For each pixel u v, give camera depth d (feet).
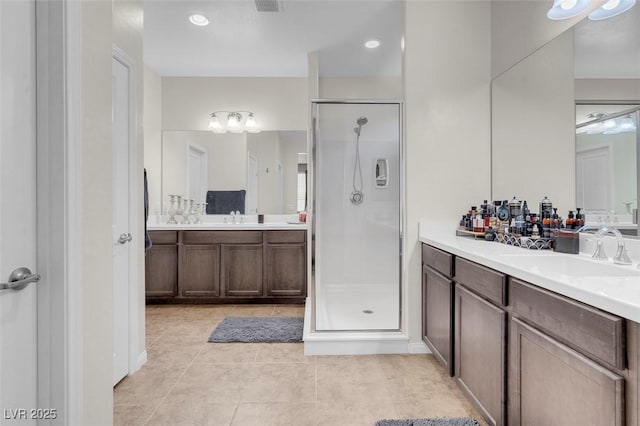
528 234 6.27
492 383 4.69
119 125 6.30
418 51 8.02
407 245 7.97
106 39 4.04
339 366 7.17
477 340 5.16
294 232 11.61
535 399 3.80
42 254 3.27
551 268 4.99
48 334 3.28
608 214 5.21
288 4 8.51
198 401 5.86
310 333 8.00
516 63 7.25
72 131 3.35
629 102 4.91
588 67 5.59
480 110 8.10
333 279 9.56
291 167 13.20
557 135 6.22
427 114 8.02
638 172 4.76
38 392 3.27
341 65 12.03
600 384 2.88
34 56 3.24
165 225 11.69
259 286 11.62
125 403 5.79
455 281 6.07
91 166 3.74
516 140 7.22
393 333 8.01
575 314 3.20
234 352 7.86
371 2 8.41
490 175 8.09
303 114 13.28
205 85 13.24
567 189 5.98
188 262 11.53
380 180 9.25
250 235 11.58
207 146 13.32
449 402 5.84
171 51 11.03
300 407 5.68
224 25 9.43
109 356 4.10
